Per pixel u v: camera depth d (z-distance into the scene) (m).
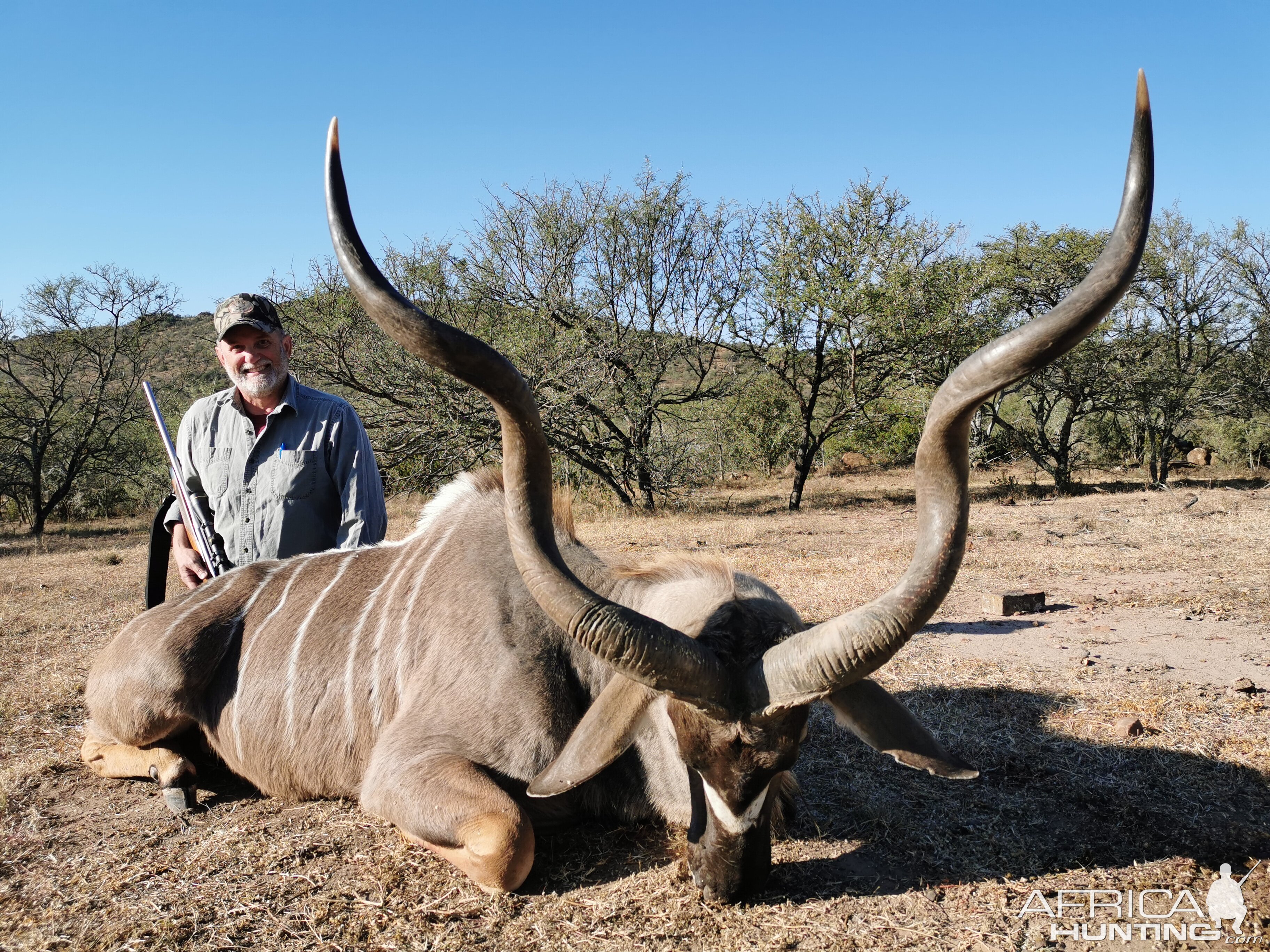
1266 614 6.04
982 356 2.03
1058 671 4.98
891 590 2.27
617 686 2.60
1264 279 21.33
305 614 3.58
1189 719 4.18
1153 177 1.84
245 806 3.51
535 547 2.43
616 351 17.23
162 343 25.89
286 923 2.68
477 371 2.25
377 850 3.08
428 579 3.46
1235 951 2.55
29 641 6.52
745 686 2.37
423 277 16.84
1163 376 20.88
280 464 4.03
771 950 2.52
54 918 2.72
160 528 4.34
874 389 18.36
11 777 3.77
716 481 23.97
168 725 3.55
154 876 2.95
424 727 3.10
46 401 23.64
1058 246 20.95
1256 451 25.16
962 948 2.54
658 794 3.07
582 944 2.56
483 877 2.75
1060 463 20.73
